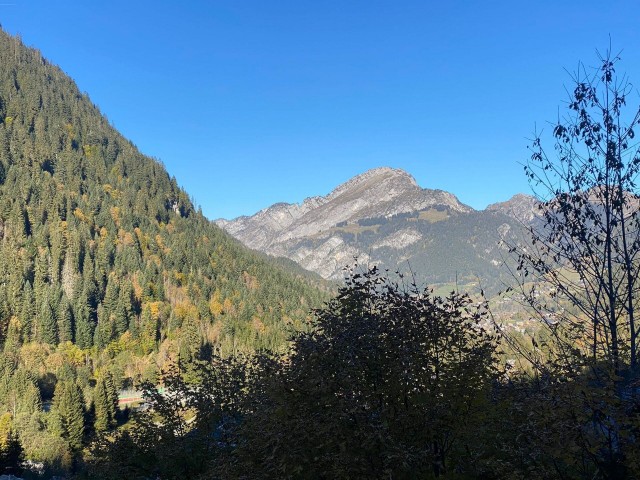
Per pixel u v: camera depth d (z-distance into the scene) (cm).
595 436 615
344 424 853
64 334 10912
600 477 655
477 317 864
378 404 912
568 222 701
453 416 888
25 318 10831
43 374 9306
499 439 905
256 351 1323
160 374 1617
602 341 701
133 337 11919
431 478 885
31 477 5206
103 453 1484
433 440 916
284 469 820
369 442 823
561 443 628
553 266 733
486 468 882
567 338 718
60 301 11456
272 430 886
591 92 688
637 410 618
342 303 984
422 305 941
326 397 866
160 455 1388
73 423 6156
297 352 978
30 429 6244
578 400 599
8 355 8944
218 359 1573
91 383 9575
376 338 905
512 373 912
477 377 891
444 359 951
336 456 828
